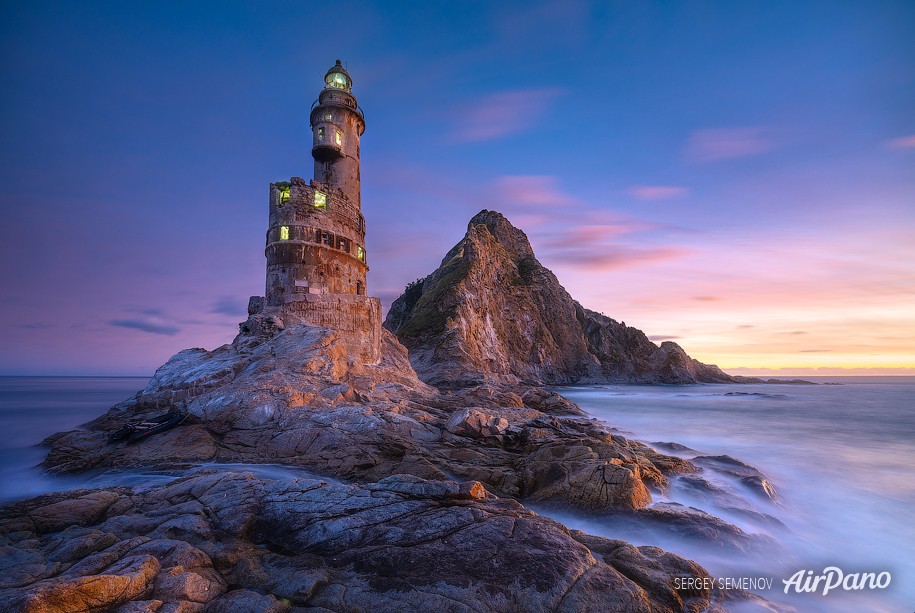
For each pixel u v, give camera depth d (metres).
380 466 17.42
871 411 53.84
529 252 149.62
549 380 114.50
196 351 31.36
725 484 18.05
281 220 33.84
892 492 19.12
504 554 8.58
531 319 119.19
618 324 154.50
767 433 35.88
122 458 19.39
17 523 10.74
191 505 11.38
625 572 8.52
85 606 6.69
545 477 15.66
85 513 11.47
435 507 10.37
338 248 36.28
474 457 18.52
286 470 18.00
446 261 133.38
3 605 6.25
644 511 13.06
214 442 20.83
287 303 32.94
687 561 8.94
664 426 40.09
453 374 72.19
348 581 8.27
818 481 20.81
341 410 22.05
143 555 8.12
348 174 40.84
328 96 41.06
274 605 7.41
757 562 11.39
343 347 30.28
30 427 35.44
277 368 26.19
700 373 157.00
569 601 7.52
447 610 7.41
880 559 12.46
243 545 9.73
